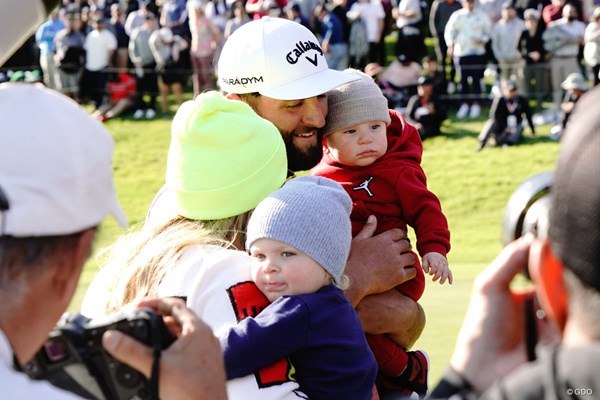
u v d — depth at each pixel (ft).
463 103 59.47
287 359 8.05
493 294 5.20
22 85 5.76
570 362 4.55
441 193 51.21
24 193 5.39
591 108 4.48
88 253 5.75
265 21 10.14
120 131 62.85
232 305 8.11
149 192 54.80
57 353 5.96
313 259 8.20
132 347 5.84
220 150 8.84
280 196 8.37
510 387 4.73
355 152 10.52
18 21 6.52
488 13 58.65
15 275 5.42
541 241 4.77
